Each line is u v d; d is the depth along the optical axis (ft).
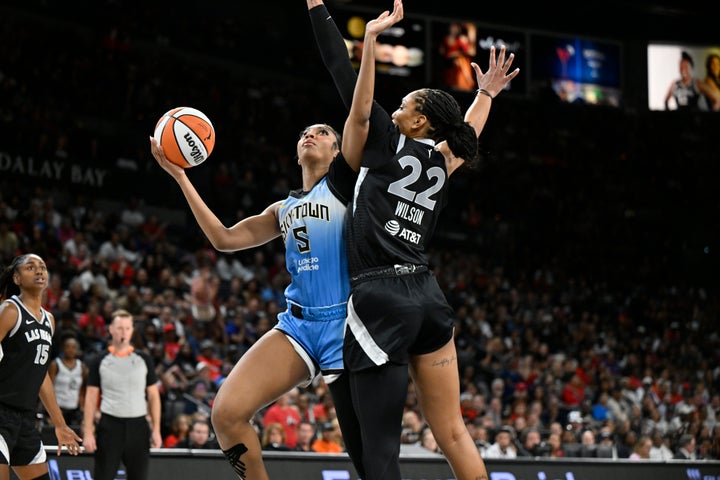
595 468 33.88
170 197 76.69
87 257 58.70
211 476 29.50
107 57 82.99
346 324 13.52
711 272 104.58
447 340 13.89
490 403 53.01
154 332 45.16
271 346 14.79
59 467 28.50
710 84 116.06
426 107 14.02
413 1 106.93
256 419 43.32
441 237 92.07
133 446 28.58
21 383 22.99
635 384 64.59
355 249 13.52
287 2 105.19
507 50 110.93
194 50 94.68
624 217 105.70
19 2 81.15
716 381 71.97
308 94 100.63
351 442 14.66
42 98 75.15
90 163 72.18
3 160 67.10
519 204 100.94
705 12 114.62
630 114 114.01
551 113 111.04
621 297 91.40
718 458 51.01
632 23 114.83
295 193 15.44
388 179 13.46
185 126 15.52
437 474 31.55
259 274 68.44
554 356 65.82
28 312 23.27
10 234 55.47
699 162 111.24
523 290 86.38
